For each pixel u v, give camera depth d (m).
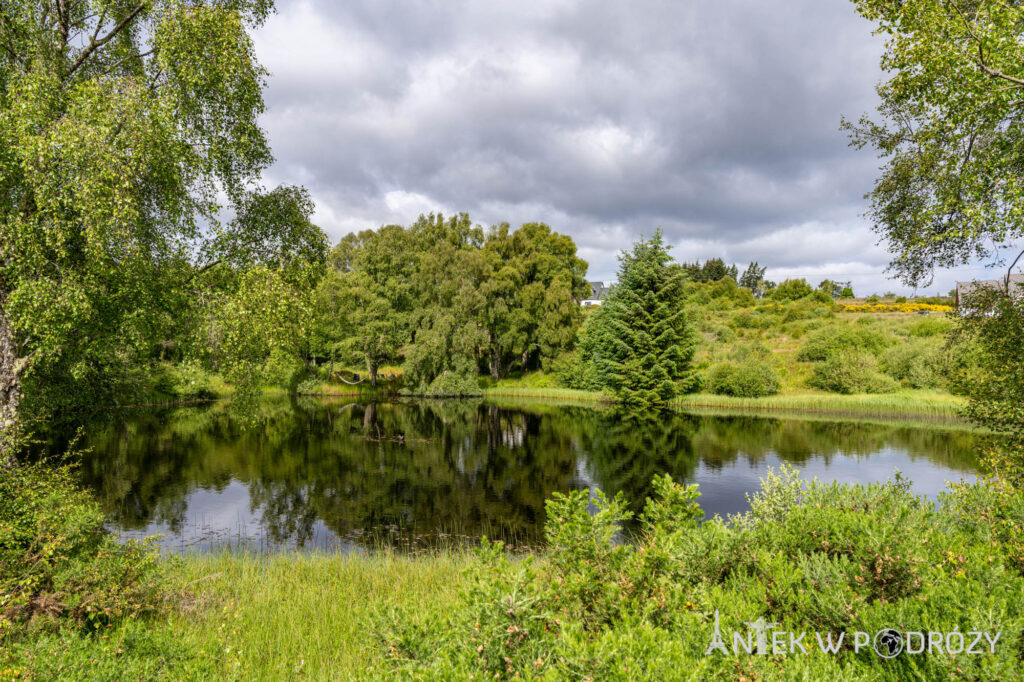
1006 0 5.91
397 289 48.25
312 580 7.49
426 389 44.72
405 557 9.18
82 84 7.47
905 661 2.43
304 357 46.22
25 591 4.74
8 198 7.40
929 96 7.02
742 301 65.06
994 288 8.00
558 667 2.14
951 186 7.30
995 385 7.73
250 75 9.24
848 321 50.31
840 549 3.41
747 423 27.83
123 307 8.69
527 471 17.09
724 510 12.36
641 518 3.88
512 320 49.56
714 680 2.11
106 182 7.34
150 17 8.90
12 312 7.34
